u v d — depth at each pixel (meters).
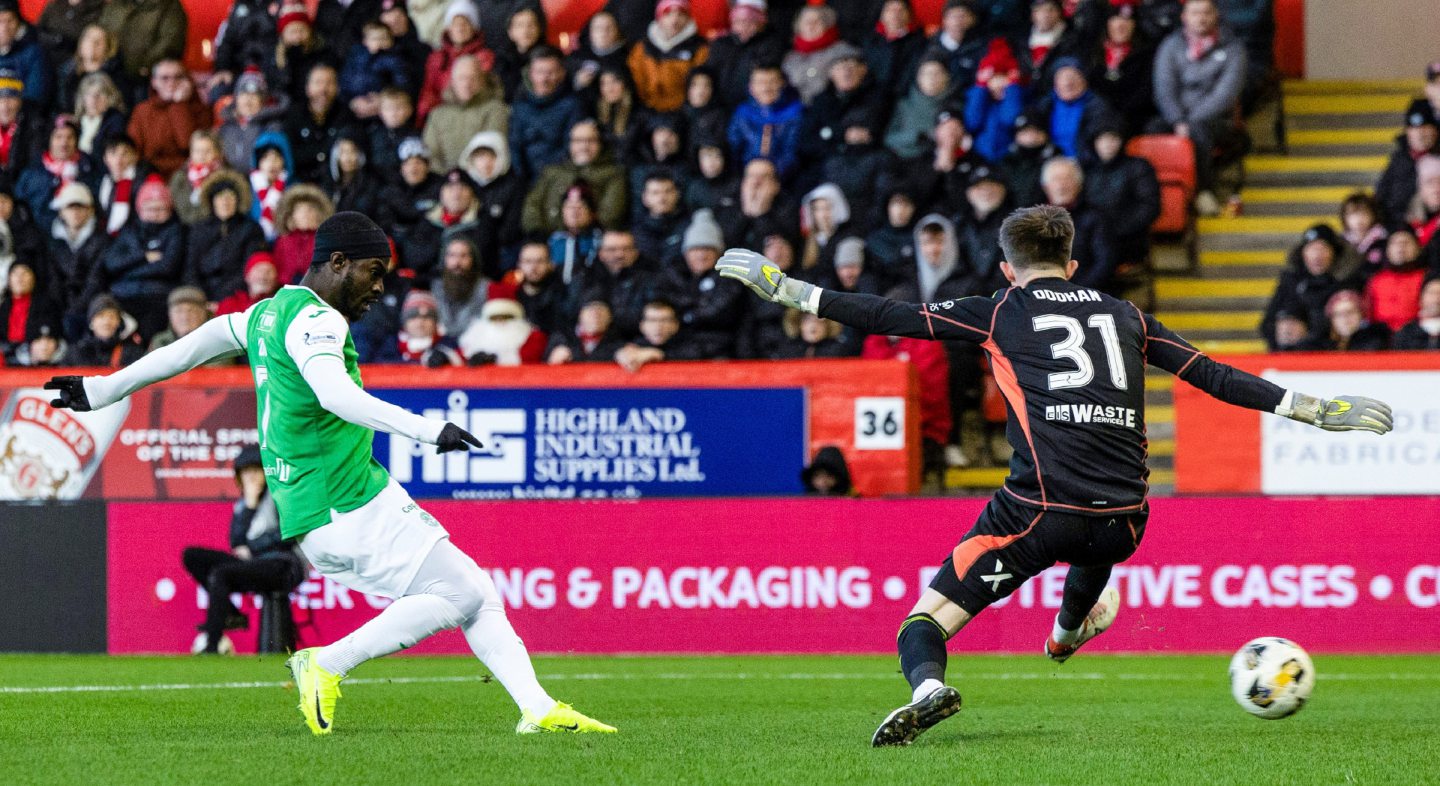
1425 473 44.47
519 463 47.00
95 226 57.50
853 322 21.25
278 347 20.98
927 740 22.41
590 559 45.56
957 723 25.61
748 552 45.12
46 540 46.38
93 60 63.31
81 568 46.12
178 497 47.44
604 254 51.94
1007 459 51.31
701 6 67.25
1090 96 54.56
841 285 51.19
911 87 57.22
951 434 50.28
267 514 44.81
